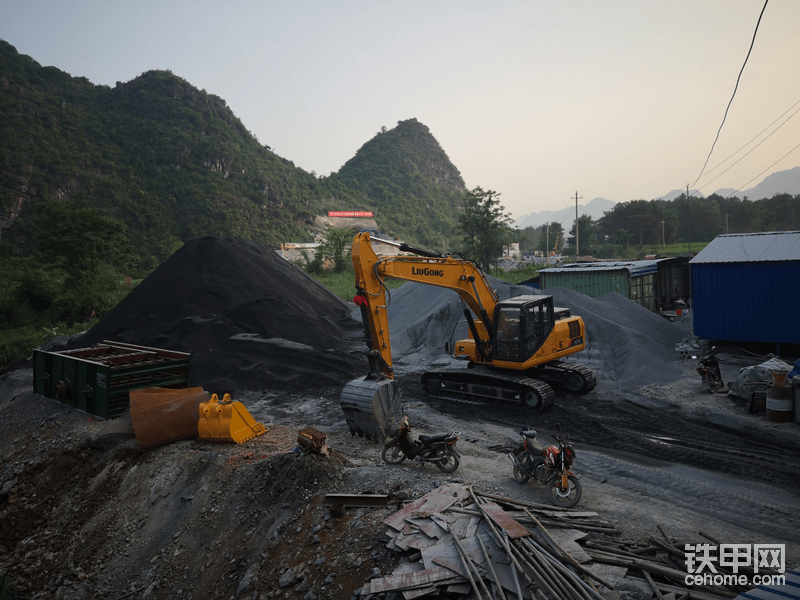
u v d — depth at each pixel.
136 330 22.73
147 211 112.62
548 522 6.58
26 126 113.50
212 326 21.08
